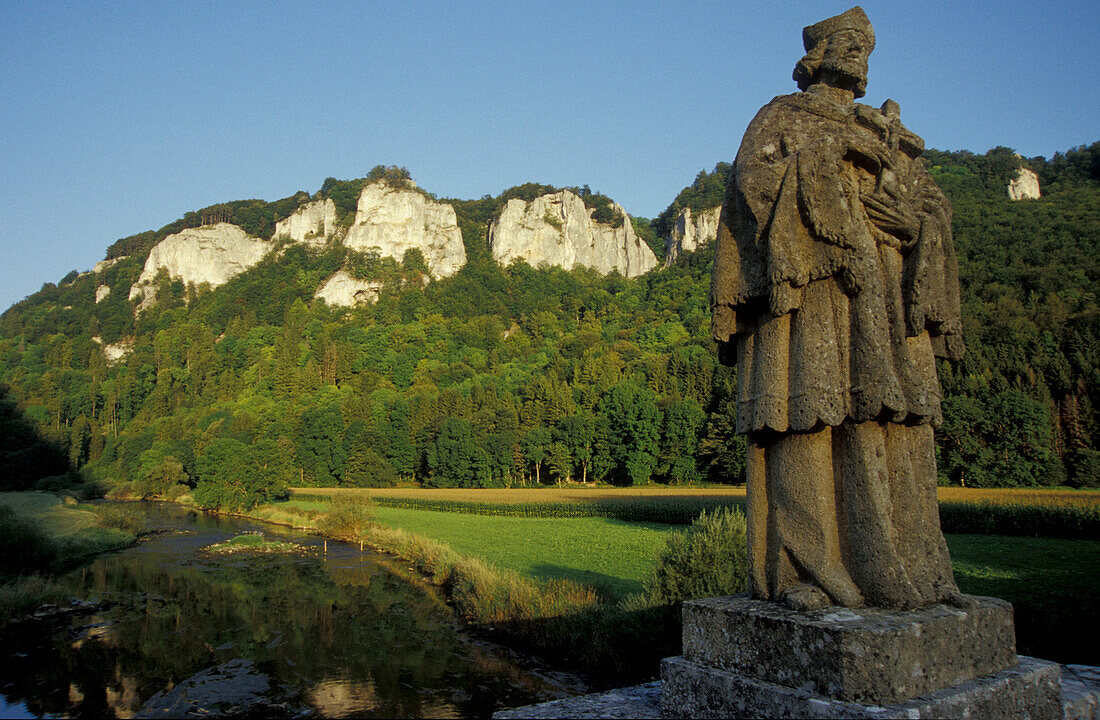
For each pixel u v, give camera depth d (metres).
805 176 4.85
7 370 160.12
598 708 4.90
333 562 39.44
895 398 4.52
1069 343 64.00
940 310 5.25
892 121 5.50
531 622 22.81
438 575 32.81
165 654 22.31
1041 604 19.75
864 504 4.59
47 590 29.02
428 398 113.38
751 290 5.17
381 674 20.28
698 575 17.75
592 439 92.56
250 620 26.45
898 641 3.90
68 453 101.12
